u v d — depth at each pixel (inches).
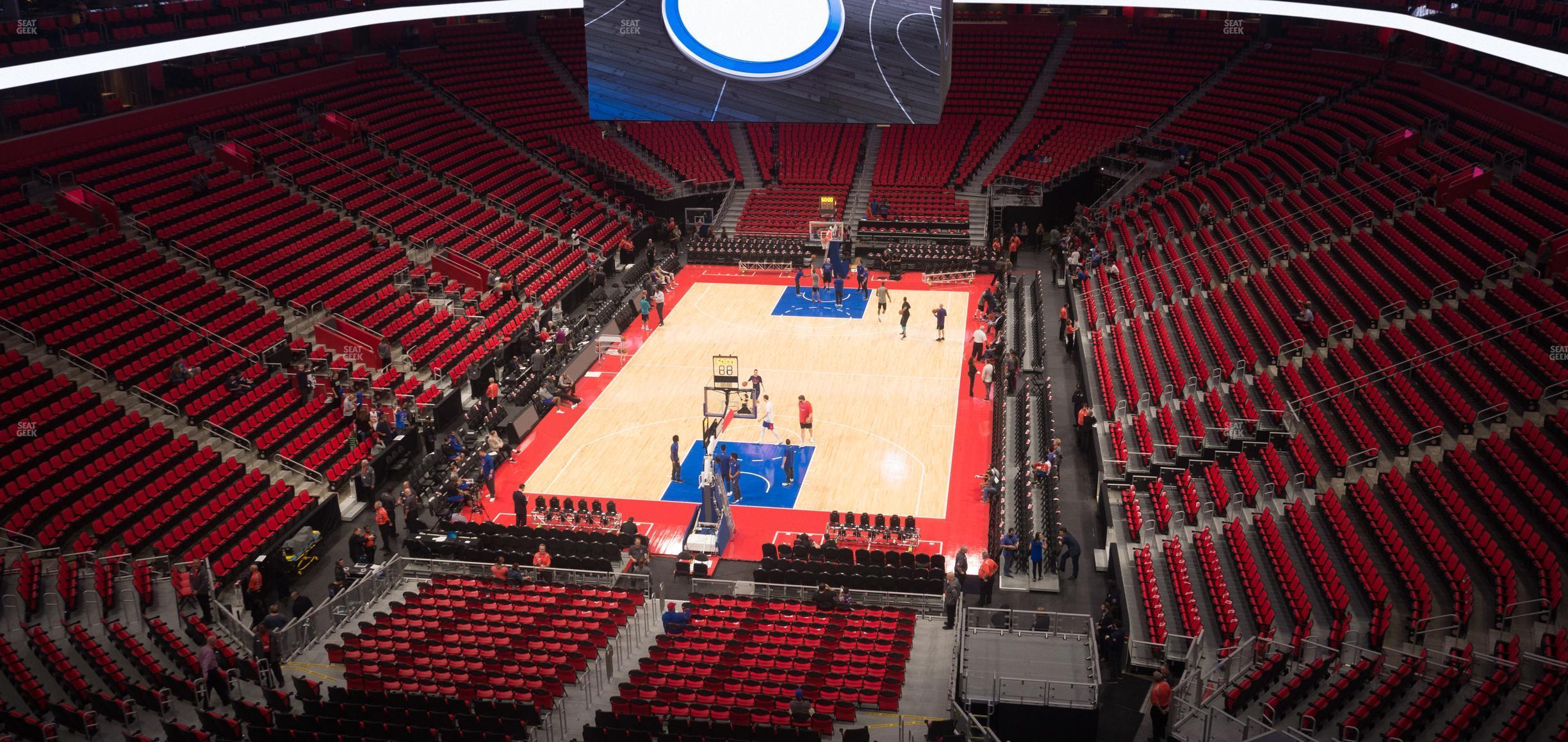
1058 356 1363.2
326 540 1007.0
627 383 1355.8
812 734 655.1
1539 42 1306.6
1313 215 1434.5
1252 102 1923.0
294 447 1065.5
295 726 668.1
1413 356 1050.7
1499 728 628.1
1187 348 1217.4
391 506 984.9
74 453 961.5
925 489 1091.3
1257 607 773.9
